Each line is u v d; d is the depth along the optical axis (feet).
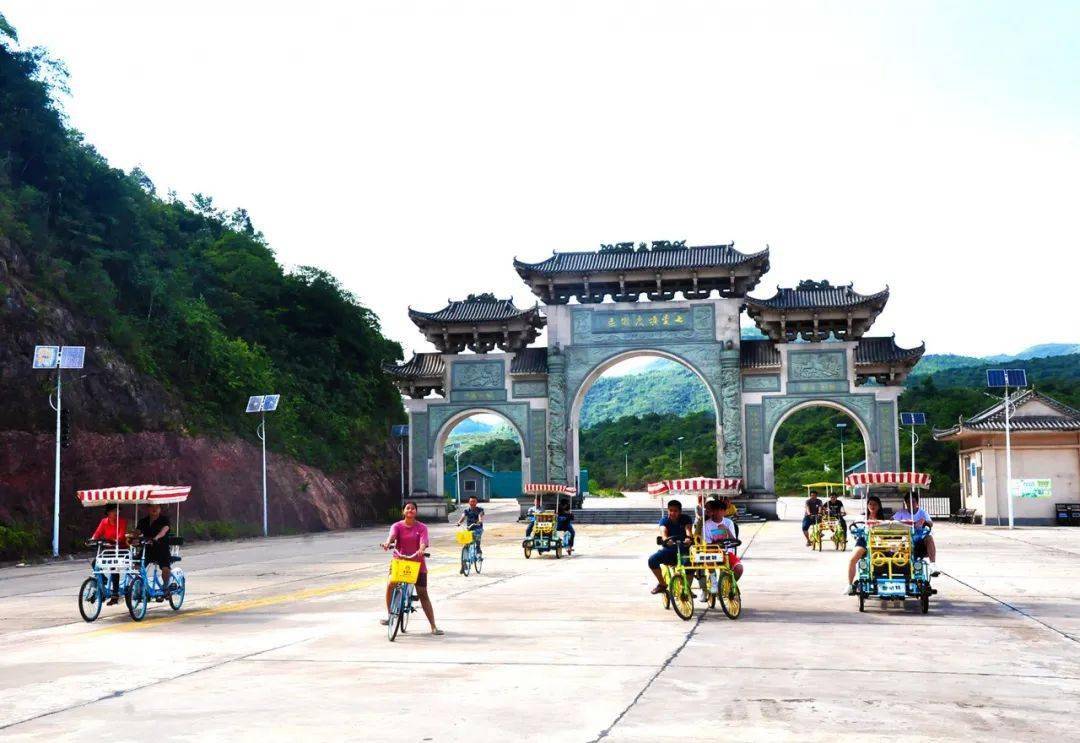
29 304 135.95
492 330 195.52
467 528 82.89
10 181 156.87
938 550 102.73
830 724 27.73
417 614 54.08
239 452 176.35
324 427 223.71
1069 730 27.04
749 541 124.67
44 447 128.06
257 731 27.73
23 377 130.00
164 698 32.50
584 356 191.31
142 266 181.37
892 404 180.75
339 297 260.01
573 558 100.53
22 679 36.52
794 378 183.73
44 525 123.03
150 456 149.69
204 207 303.07
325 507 196.13
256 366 203.21
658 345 188.65
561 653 40.29
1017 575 73.77
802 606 55.83
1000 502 160.04
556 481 188.75
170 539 57.72
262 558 108.06
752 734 26.68
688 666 36.99
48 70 175.63
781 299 186.60
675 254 192.13
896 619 49.98
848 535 131.13
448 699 31.60
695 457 410.72
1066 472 158.30
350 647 42.75
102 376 147.33
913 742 25.80
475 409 195.83
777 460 374.84
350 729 27.84
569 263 193.36
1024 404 159.12
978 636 44.04
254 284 242.58
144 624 52.65
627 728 27.50
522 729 27.55
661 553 53.67
